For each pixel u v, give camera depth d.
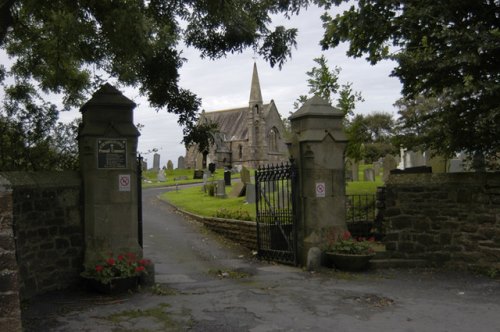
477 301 7.38
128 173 8.77
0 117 9.57
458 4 8.72
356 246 10.06
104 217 8.52
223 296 7.84
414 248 10.41
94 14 8.56
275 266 10.88
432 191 10.24
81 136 8.59
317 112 10.61
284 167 11.21
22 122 9.70
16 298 4.44
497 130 8.80
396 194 10.64
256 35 10.60
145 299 7.59
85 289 8.16
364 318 6.50
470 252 9.78
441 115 9.80
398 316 6.58
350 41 10.77
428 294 7.88
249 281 9.19
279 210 11.89
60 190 8.27
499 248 9.39
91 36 8.94
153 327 6.13
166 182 40.59
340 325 6.20
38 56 10.88
